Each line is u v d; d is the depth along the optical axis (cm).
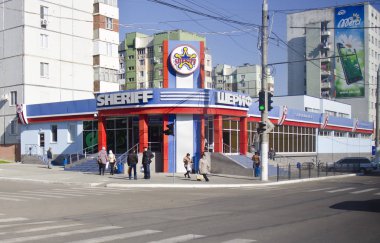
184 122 3231
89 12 5472
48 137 4181
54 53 5072
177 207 1465
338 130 6106
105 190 2142
